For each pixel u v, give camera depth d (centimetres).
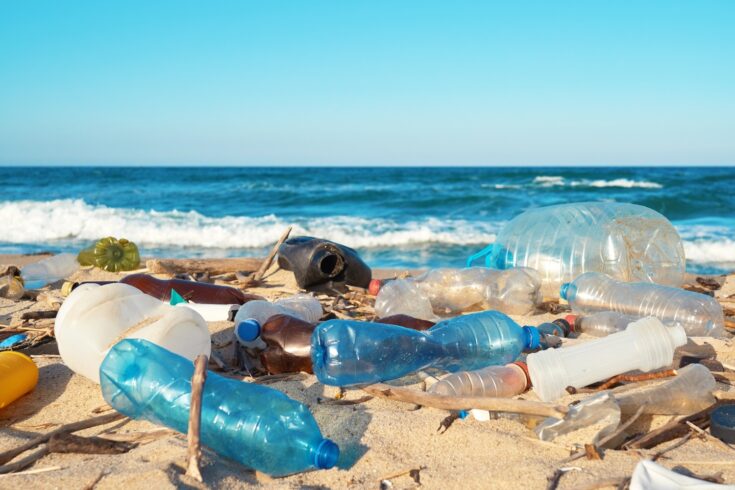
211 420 90
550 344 125
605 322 133
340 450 94
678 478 83
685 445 95
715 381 109
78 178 1211
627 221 161
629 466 89
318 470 89
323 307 151
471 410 101
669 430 96
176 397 93
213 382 94
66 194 760
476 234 372
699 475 87
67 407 105
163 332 104
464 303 153
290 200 659
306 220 448
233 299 145
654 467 84
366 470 90
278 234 372
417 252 331
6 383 103
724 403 104
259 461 88
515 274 150
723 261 293
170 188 877
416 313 141
